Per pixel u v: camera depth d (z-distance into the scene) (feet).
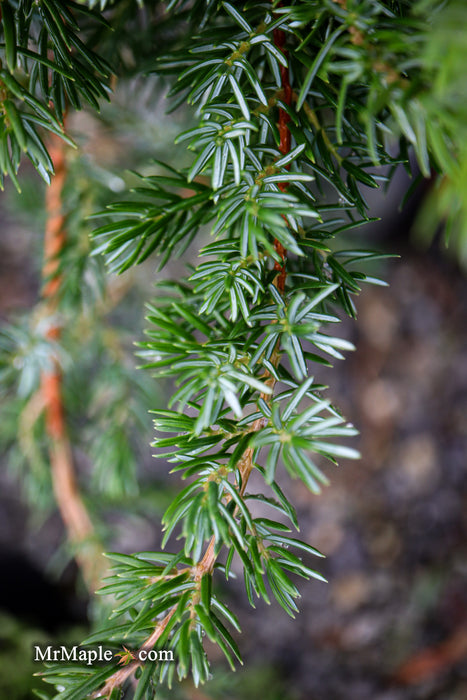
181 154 1.64
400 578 3.19
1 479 2.97
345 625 2.97
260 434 0.78
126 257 0.90
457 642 2.76
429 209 0.71
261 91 0.83
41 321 1.57
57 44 0.86
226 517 0.79
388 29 0.77
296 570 0.82
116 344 1.82
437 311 4.17
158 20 1.13
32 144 0.84
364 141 0.90
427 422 3.83
